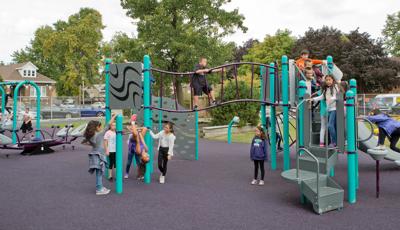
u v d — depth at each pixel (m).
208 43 22.55
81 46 56.41
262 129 8.19
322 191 6.24
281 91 10.41
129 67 9.01
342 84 8.25
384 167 10.27
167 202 6.70
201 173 9.66
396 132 9.26
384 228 5.23
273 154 10.33
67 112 37.81
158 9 21.59
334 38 48.84
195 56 21.67
